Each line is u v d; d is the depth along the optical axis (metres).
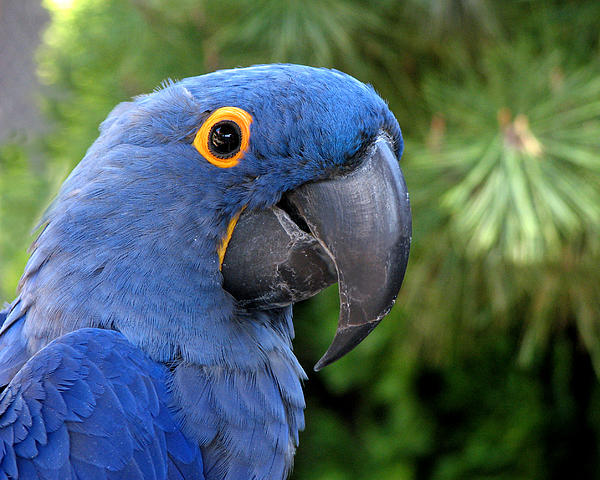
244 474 2.35
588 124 3.74
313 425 5.50
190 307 2.33
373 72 4.23
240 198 2.33
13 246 5.39
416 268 4.19
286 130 2.27
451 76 4.18
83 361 2.21
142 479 2.19
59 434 2.15
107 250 2.30
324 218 2.33
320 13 3.92
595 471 5.27
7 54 5.90
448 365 4.93
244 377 2.40
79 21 4.87
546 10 4.15
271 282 2.40
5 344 2.48
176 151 2.32
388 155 2.33
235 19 4.11
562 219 3.48
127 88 4.66
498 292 4.02
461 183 3.73
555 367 5.13
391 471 5.24
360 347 4.78
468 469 5.23
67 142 5.07
